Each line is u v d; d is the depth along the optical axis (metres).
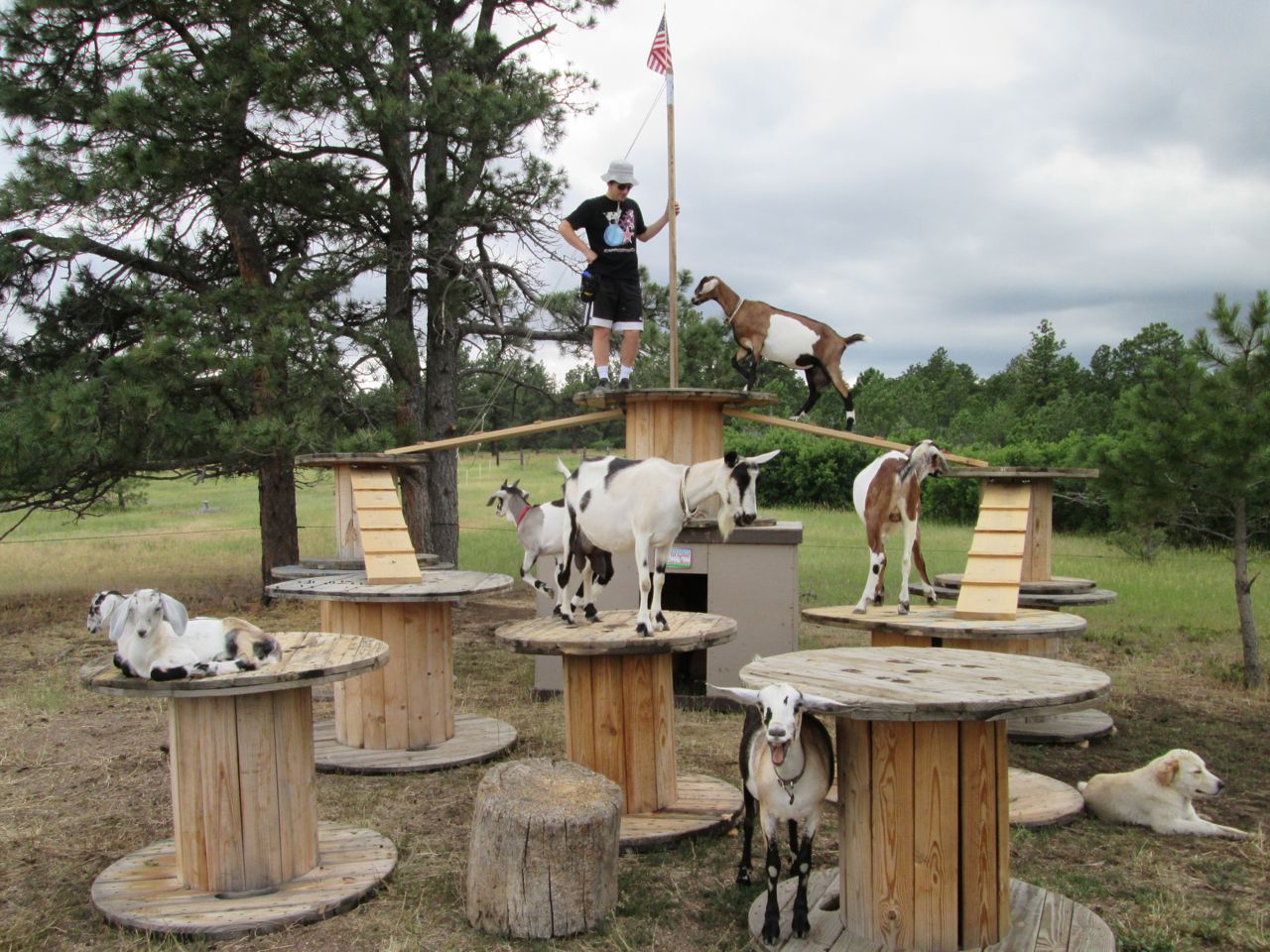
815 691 4.16
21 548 21.61
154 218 13.86
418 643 7.68
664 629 6.14
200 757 4.96
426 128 12.84
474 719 8.55
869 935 4.34
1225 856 5.55
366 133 13.17
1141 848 5.66
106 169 12.30
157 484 46.03
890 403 39.97
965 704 3.90
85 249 13.25
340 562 9.24
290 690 5.14
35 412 11.10
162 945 4.52
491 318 15.38
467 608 15.31
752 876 5.29
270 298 12.90
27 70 13.38
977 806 4.21
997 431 37.72
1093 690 4.22
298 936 4.64
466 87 12.79
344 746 7.80
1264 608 13.27
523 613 14.95
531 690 9.83
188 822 5.02
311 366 12.51
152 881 5.16
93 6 13.16
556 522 8.05
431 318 15.16
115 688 4.61
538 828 4.58
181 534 24.55
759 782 4.47
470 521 25.67
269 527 15.09
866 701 3.94
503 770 5.22
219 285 15.05
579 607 6.97
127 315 14.45
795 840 4.83
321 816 6.32
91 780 7.06
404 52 13.02
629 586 9.30
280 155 13.55
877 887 4.29
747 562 9.11
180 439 11.98
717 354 16.23
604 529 6.13
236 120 12.48
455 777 7.13
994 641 7.31
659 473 5.97
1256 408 9.10
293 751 5.16
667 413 8.64
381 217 13.84
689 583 11.31
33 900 5.09
